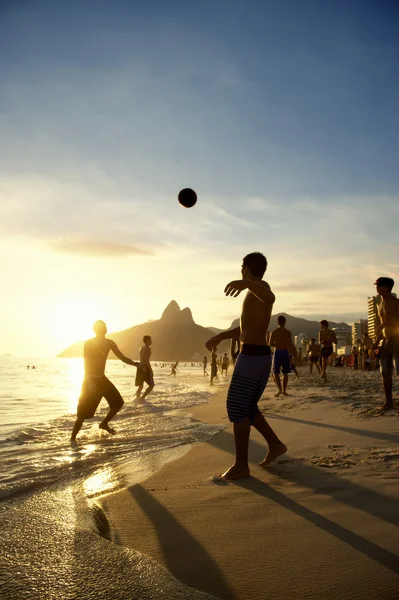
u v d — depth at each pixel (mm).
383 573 1921
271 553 2160
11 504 3148
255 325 3945
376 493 3010
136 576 1868
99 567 1945
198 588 1838
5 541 2254
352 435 5078
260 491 3252
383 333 6926
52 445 5883
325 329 14508
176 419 8180
